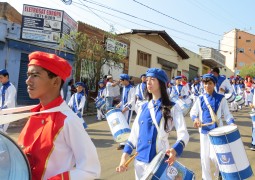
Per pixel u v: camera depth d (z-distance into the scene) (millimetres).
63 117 2000
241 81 18000
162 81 3307
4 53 14039
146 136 3252
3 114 2100
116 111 6191
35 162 1955
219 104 5062
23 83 15023
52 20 15328
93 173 1980
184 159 7113
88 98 16438
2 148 1874
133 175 5918
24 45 14672
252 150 8109
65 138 1985
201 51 37500
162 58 27312
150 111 3314
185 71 32156
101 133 10273
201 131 5047
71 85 15070
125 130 5961
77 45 15898
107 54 17047
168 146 3254
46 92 2061
